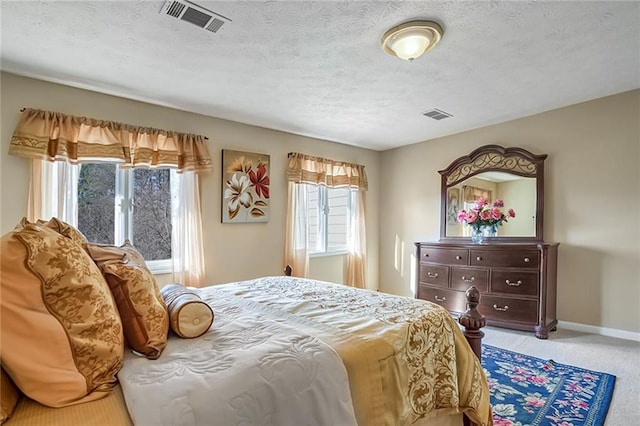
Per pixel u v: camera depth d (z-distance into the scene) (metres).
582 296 3.55
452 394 1.50
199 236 3.45
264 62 2.54
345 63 2.58
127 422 0.86
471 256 3.90
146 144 3.18
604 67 2.72
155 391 0.92
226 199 3.75
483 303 3.78
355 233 5.09
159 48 2.32
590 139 3.51
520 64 2.64
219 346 1.20
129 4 1.85
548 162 3.80
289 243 4.26
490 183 4.18
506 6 1.92
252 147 4.05
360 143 5.07
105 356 0.98
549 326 3.47
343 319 1.57
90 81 2.80
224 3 1.85
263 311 1.71
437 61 2.57
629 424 1.88
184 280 3.36
